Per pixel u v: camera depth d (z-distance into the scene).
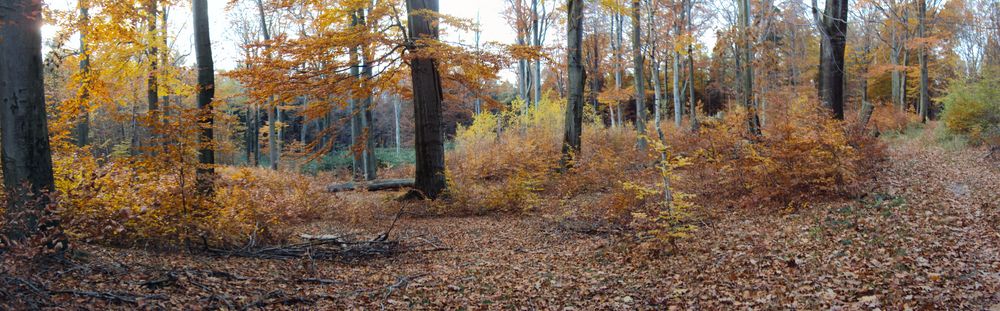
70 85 9.95
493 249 8.87
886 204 8.23
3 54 5.32
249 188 8.80
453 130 42.31
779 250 6.80
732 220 9.02
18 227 5.16
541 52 11.57
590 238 9.20
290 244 8.12
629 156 15.96
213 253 7.14
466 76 13.57
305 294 5.69
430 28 12.68
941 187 9.02
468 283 6.61
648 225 8.08
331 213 12.16
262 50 10.98
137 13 9.88
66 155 7.62
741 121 12.94
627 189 9.86
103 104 11.34
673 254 7.33
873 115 21.44
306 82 11.23
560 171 16.17
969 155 12.34
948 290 4.94
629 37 24.47
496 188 13.55
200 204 7.29
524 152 18.02
